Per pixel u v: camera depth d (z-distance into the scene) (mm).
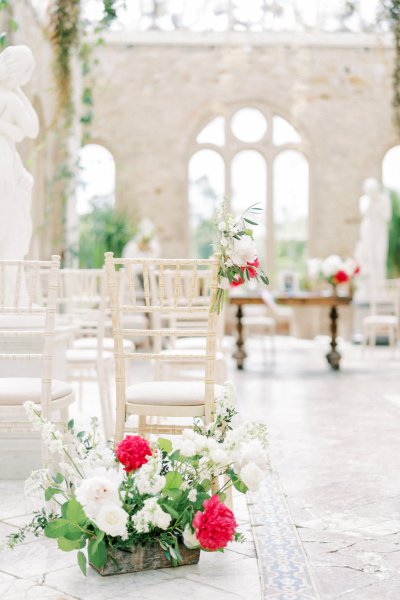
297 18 13938
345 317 13664
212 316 3195
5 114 4332
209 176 13977
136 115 13656
